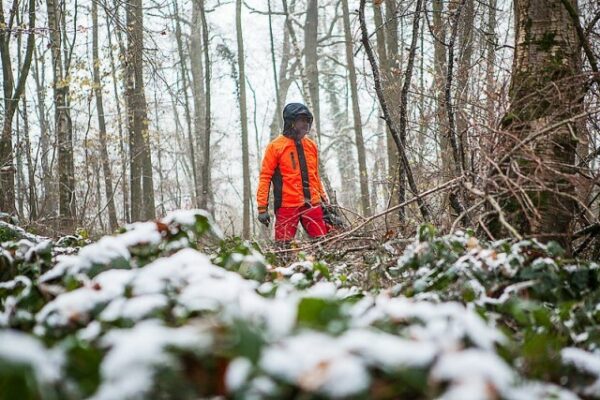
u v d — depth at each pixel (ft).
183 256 8.87
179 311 7.02
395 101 30.32
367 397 4.80
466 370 4.92
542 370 7.37
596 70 16.25
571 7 15.71
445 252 11.82
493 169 14.40
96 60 50.44
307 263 12.69
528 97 15.31
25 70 41.11
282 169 24.14
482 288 10.47
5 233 16.38
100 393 4.92
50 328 7.37
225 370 5.65
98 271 9.46
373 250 17.10
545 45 15.67
